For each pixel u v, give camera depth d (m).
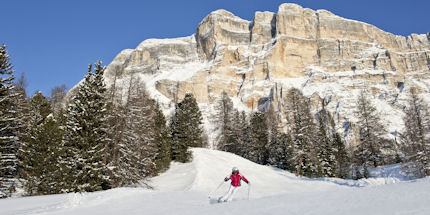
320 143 42.75
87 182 22.25
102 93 24.70
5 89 25.16
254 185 29.66
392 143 50.06
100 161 23.11
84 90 24.17
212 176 31.52
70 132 22.89
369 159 44.84
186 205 9.79
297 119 40.78
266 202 7.96
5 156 24.38
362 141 46.66
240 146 55.53
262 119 54.28
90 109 23.33
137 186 27.16
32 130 28.22
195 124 48.62
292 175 38.62
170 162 38.28
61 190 21.23
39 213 9.39
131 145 26.28
